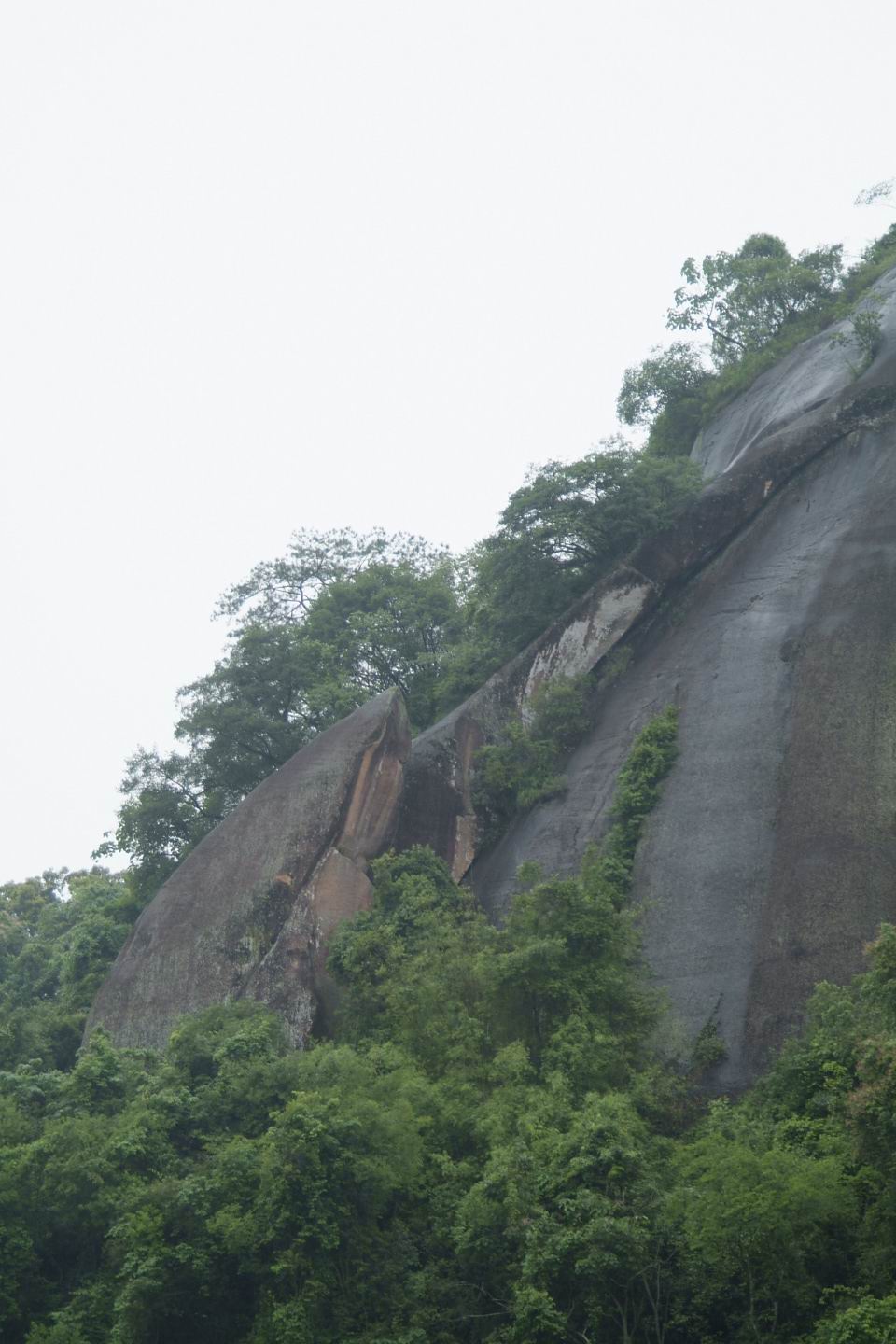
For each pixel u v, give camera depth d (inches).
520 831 2164.1
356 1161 1362.0
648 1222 1213.1
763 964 1736.0
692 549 2406.5
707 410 3068.4
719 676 2164.1
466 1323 1321.4
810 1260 1225.4
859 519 2262.6
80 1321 1418.6
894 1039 1245.1
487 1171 1323.8
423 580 2891.2
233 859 2101.4
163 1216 1428.4
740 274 3171.8
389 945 1873.8
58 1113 1620.3
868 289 3006.9
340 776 2105.1
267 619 2940.5
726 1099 1573.6
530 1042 1568.7
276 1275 1358.3
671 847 1943.9
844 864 1788.9
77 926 2800.2
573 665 2345.0
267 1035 1747.0
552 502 2480.3
